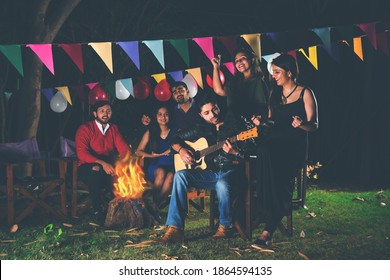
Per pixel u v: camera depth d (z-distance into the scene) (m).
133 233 5.67
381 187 8.66
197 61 10.68
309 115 5.02
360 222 6.01
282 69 5.11
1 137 9.52
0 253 4.96
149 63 10.30
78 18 9.97
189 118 6.79
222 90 6.16
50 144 10.38
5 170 6.40
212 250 4.93
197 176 5.35
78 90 7.78
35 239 5.50
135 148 8.03
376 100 9.37
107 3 10.02
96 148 6.59
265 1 10.62
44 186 7.20
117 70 10.18
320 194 7.89
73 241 5.37
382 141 9.48
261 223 5.96
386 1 8.91
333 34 9.76
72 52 5.64
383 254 4.75
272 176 5.04
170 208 5.29
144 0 10.33
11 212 6.05
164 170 6.47
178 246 5.10
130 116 10.61
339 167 9.90
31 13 8.13
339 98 9.90
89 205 6.65
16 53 5.56
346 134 9.84
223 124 5.50
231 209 5.35
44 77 10.34
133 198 6.02
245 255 4.77
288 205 5.13
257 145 5.28
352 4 9.64
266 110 5.71
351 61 9.72
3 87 9.38
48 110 10.31
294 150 5.09
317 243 5.12
